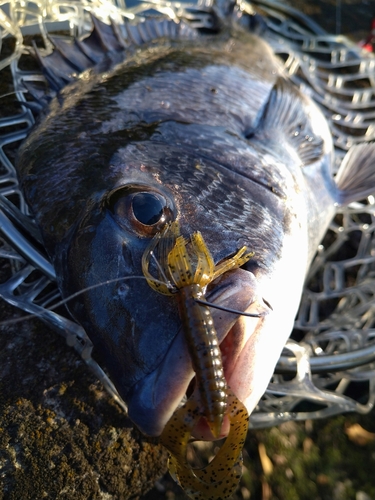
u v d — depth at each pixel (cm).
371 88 30
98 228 13
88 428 17
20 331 18
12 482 15
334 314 23
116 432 17
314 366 19
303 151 20
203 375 10
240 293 12
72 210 14
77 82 19
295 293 15
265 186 16
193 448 19
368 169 23
